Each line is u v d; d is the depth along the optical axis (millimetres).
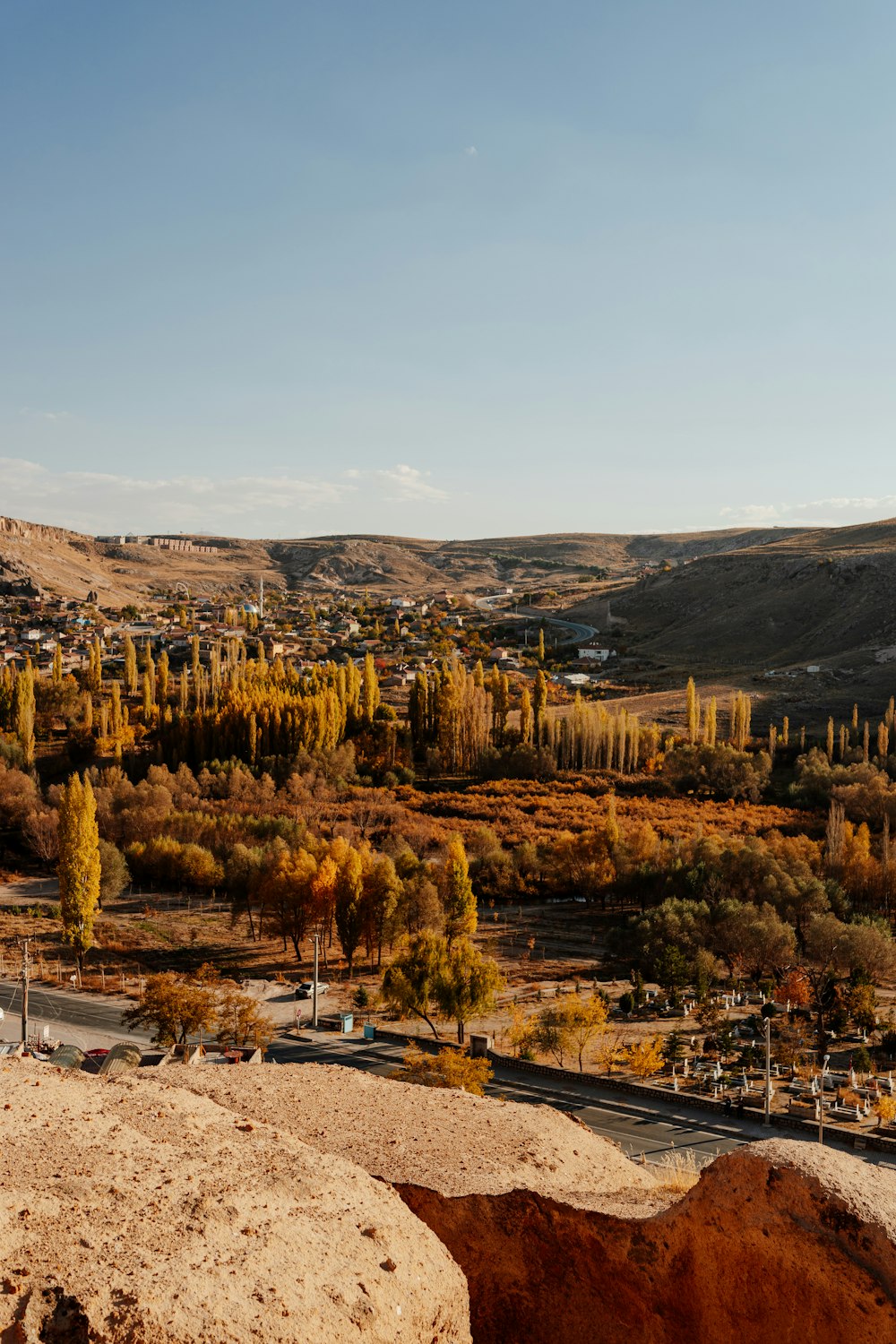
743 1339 8258
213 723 119312
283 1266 7230
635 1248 8953
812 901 63000
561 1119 12492
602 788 108062
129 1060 42844
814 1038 49500
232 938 70000
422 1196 9844
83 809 59594
